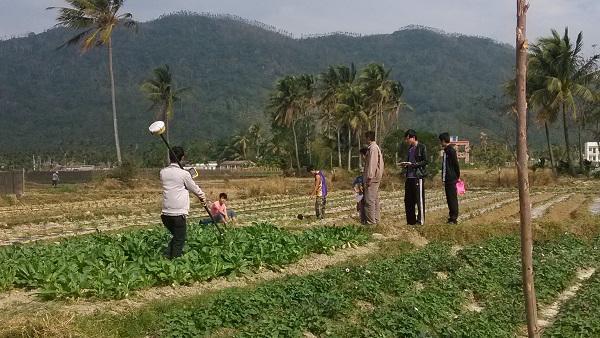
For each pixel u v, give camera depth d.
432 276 11.98
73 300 9.12
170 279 10.48
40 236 19.16
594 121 62.25
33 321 7.46
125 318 8.23
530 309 5.14
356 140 80.25
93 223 22.83
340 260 13.62
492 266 13.23
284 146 80.69
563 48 49.56
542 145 77.12
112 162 105.44
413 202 16.92
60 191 44.66
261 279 11.62
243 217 23.41
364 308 9.78
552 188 43.31
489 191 41.44
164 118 62.72
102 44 49.94
